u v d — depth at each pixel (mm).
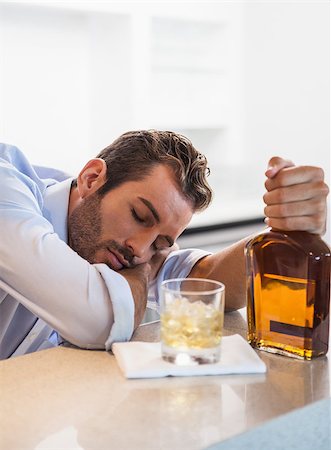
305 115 3498
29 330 1469
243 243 1353
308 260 987
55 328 1134
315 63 3410
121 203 1356
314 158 3504
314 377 943
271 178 1037
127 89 3148
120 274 1225
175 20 3348
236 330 1169
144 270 1322
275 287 1024
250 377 943
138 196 1342
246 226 3471
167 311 954
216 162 3697
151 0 3117
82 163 3301
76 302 1111
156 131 1414
